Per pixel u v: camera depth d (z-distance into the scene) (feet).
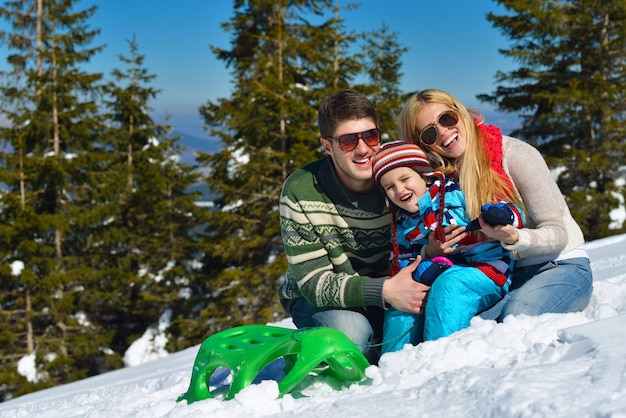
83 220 64.44
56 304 61.36
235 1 67.77
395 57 90.58
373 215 9.23
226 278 56.85
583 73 64.90
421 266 8.70
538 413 4.67
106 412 8.10
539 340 7.00
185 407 6.79
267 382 7.03
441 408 5.40
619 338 5.80
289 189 9.40
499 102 69.26
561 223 8.63
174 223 71.41
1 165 62.90
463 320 8.23
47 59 65.31
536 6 63.16
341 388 7.62
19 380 58.08
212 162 60.13
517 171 8.79
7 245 61.31
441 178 8.78
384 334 8.95
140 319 71.26
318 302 9.29
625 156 62.85
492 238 8.56
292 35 66.49
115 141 75.92
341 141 8.74
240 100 60.23
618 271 13.73
